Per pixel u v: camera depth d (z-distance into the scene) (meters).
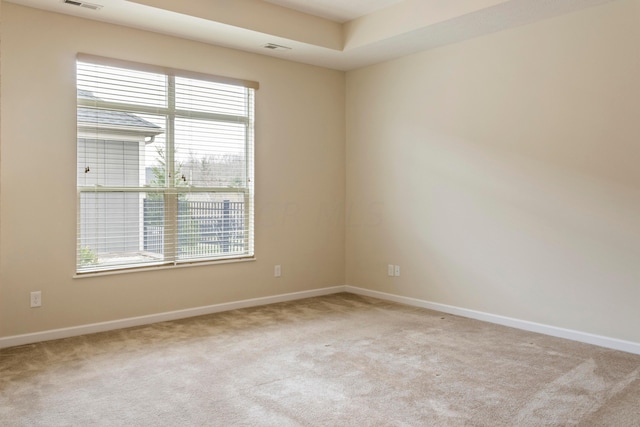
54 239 3.76
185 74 4.34
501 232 4.20
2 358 3.32
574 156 3.72
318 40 4.54
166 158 4.34
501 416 2.47
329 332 3.97
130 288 4.14
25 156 3.62
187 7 3.76
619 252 3.51
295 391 2.78
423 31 4.14
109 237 4.05
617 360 3.29
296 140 5.18
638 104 3.38
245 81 4.73
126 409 2.55
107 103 3.99
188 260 4.49
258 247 4.93
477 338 3.81
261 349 3.53
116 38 3.98
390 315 4.54
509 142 4.11
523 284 4.07
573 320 3.77
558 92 3.79
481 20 3.86
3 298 3.56
